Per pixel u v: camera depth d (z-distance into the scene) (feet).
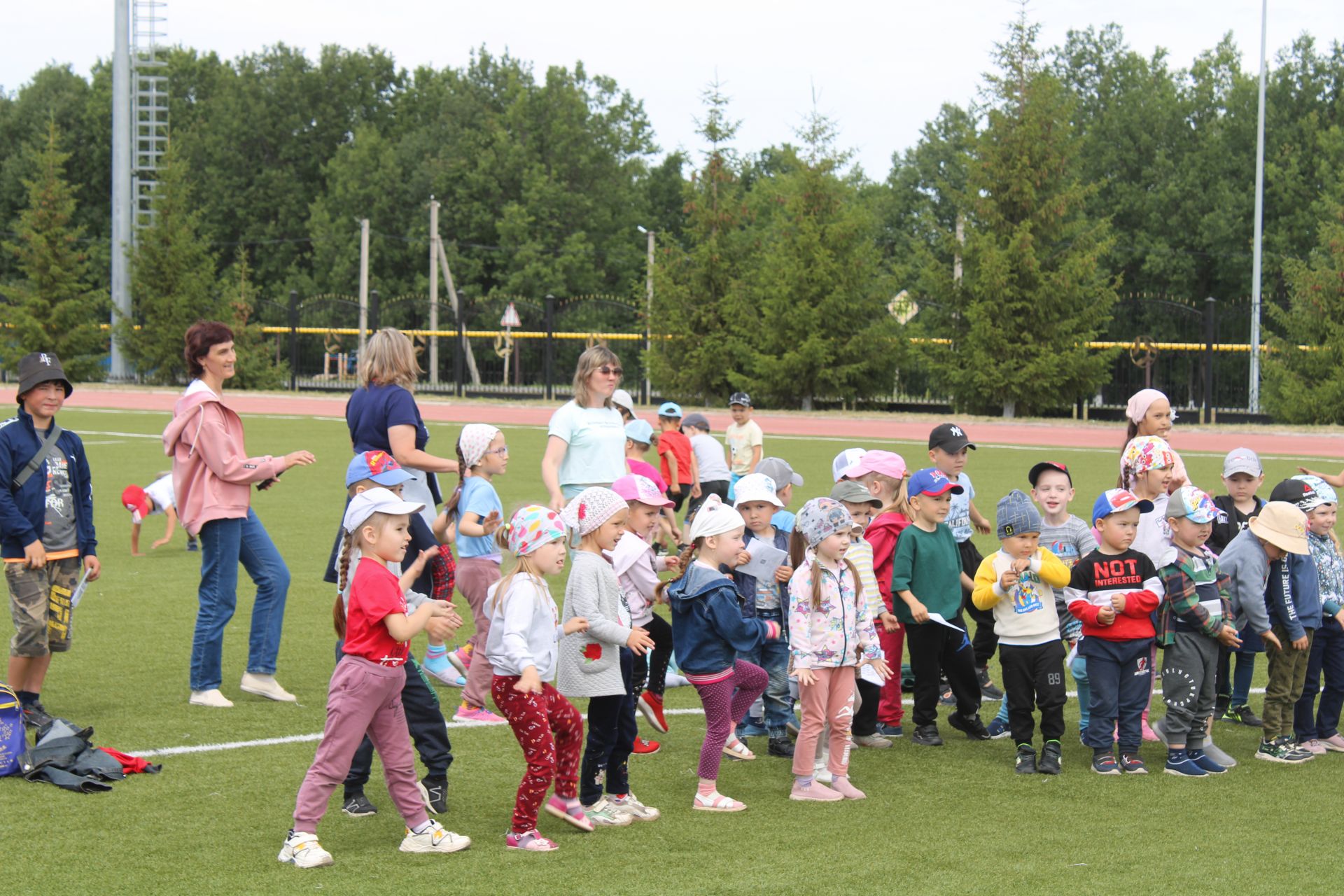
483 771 22.06
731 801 20.13
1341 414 101.50
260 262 249.96
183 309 142.20
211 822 19.01
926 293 145.69
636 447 36.78
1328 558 23.82
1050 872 17.20
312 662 29.53
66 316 145.28
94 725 24.03
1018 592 22.34
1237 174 203.82
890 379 123.13
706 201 133.90
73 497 24.40
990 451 80.84
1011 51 116.78
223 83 265.95
